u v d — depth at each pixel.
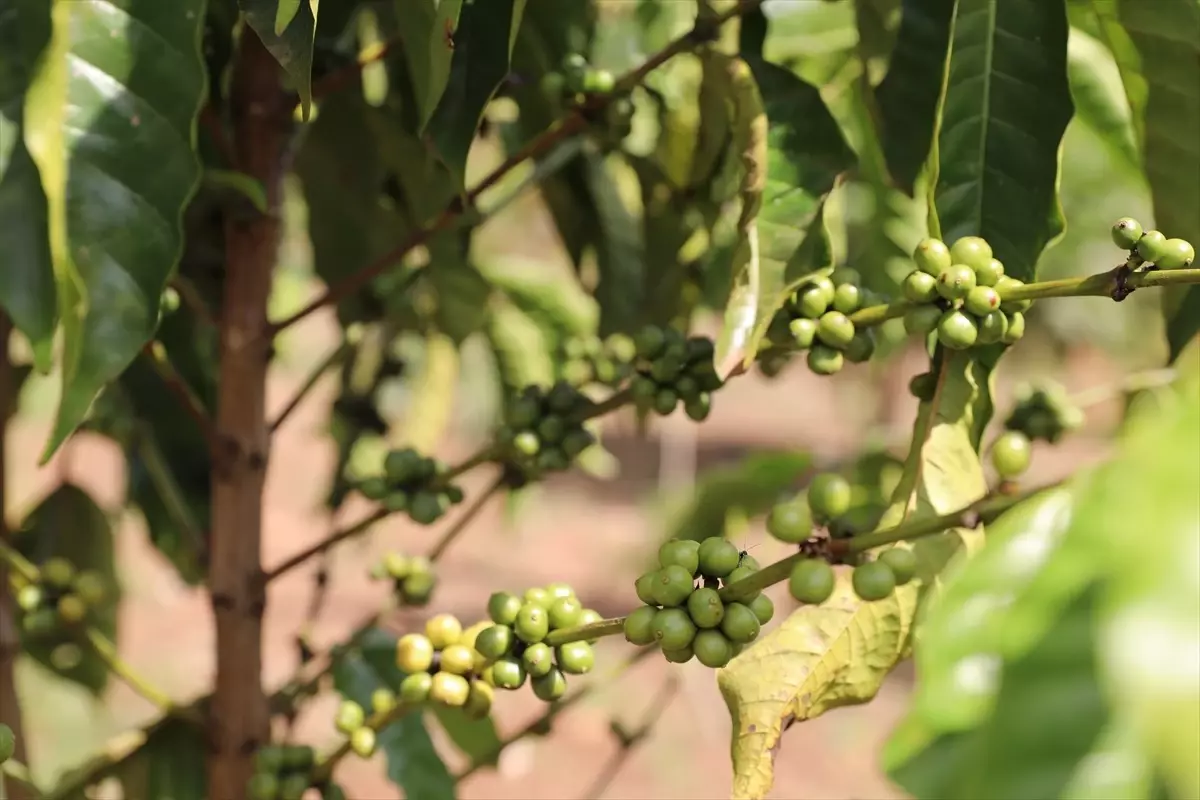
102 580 1.22
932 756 0.65
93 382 0.80
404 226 1.12
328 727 2.83
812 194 0.87
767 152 0.88
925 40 0.89
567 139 1.06
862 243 1.30
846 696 0.82
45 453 0.80
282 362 1.63
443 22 0.80
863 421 3.69
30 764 1.08
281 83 0.96
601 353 1.10
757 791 0.80
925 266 0.82
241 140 0.96
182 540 1.21
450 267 1.12
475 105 0.87
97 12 0.81
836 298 0.85
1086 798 0.50
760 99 0.89
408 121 1.02
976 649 0.61
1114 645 0.47
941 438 0.84
